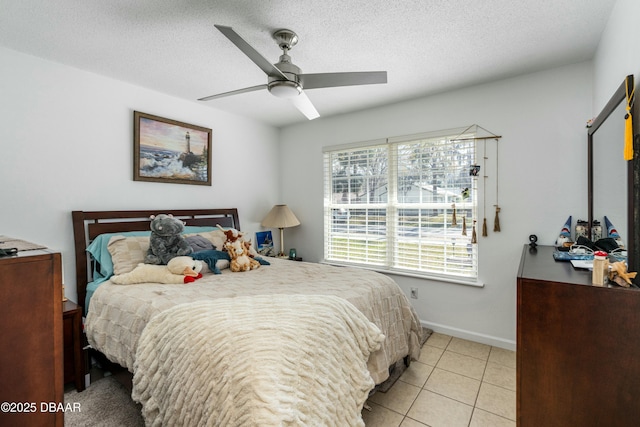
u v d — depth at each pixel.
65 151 2.31
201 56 2.19
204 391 1.11
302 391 1.09
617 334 1.13
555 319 1.23
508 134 2.59
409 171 3.19
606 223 1.75
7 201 2.06
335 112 3.52
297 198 4.06
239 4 1.61
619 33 1.57
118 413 1.76
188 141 3.09
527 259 1.81
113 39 1.96
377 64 2.31
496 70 2.43
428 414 1.79
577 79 2.31
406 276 3.16
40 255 0.98
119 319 1.76
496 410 1.82
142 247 2.43
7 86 2.05
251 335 1.22
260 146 3.92
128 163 2.67
